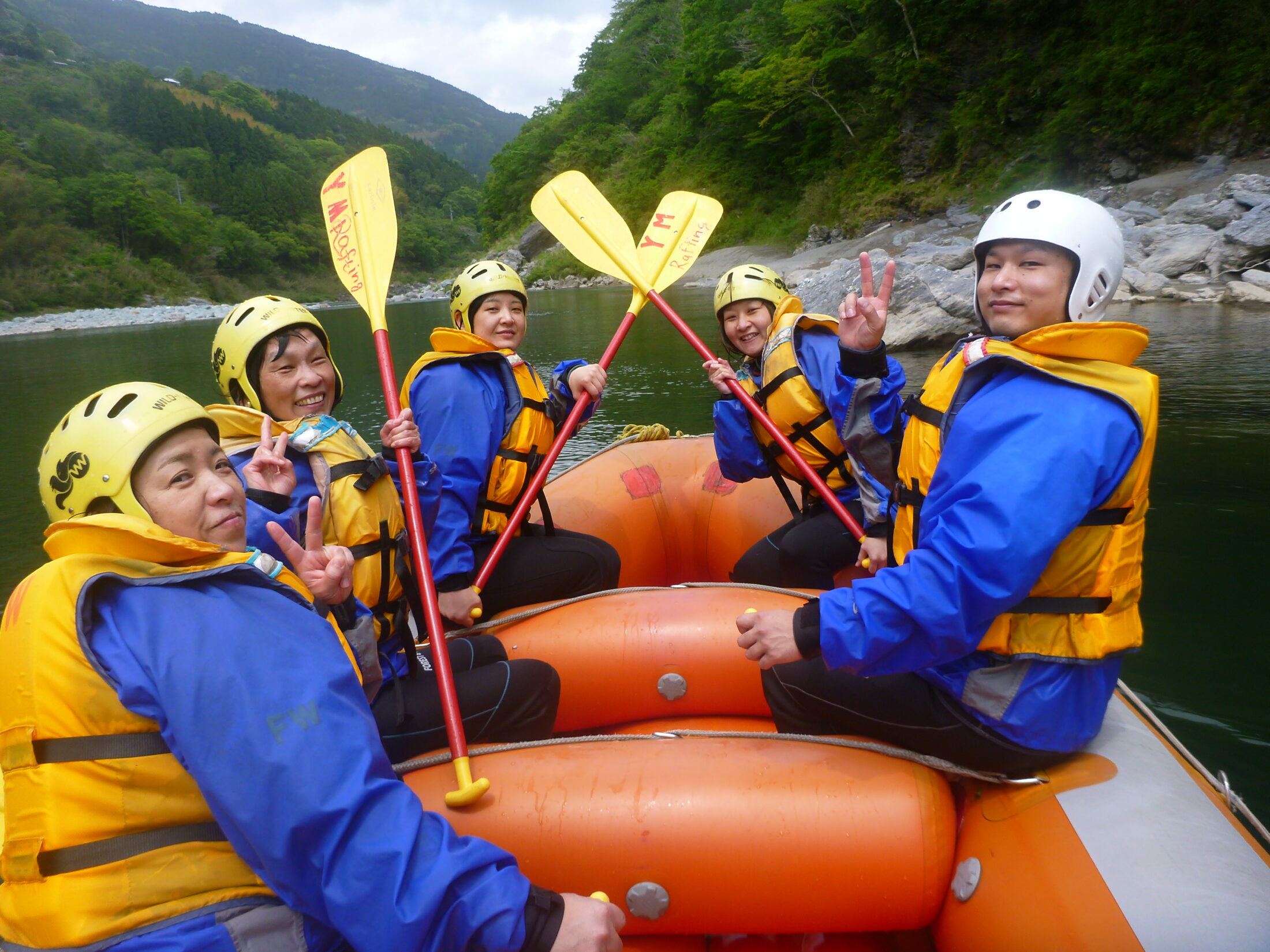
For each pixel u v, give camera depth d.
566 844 1.22
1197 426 4.58
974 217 19.19
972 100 21.23
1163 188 15.60
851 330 1.72
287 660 0.87
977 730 1.18
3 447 6.63
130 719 0.83
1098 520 1.07
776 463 2.31
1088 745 1.22
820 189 24.38
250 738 0.81
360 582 1.44
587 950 0.86
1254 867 1.00
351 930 0.82
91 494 0.95
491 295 2.12
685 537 2.84
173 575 0.87
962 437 1.11
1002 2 20.69
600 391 2.25
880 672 1.11
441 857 0.84
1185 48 16.75
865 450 1.76
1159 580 2.87
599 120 45.34
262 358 1.58
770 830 1.20
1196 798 1.12
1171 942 0.92
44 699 0.81
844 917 1.21
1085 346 1.07
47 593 0.84
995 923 1.07
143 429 0.94
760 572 2.35
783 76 25.02
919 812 1.21
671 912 1.22
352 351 12.00
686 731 1.47
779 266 20.45
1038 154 19.20
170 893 0.83
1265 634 2.49
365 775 0.84
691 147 33.12
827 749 1.32
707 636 1.68
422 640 1.73
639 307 2.50
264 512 1.28
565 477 2.83
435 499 1.76
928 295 7.60
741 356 2.55
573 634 1.71
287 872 0.83
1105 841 1.05
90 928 0.80
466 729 1.47
